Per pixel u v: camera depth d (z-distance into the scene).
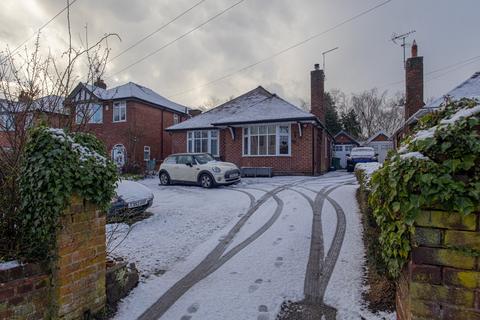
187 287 3.71
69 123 3.46
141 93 23.80
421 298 1.43
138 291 3.59
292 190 10.38
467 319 1.33
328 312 3.08
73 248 2.71
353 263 4.15
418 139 1.58
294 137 16.55
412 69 15.40
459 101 1.85
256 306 3.23
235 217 7.06
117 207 6.20
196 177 12.44
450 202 1.37
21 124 3.04
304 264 4.23
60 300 2.58
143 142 22.44
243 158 17.64
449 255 1.38
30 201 2.63
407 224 1.49
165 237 5.65
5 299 2.32
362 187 5.69
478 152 1.34
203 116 21.23
